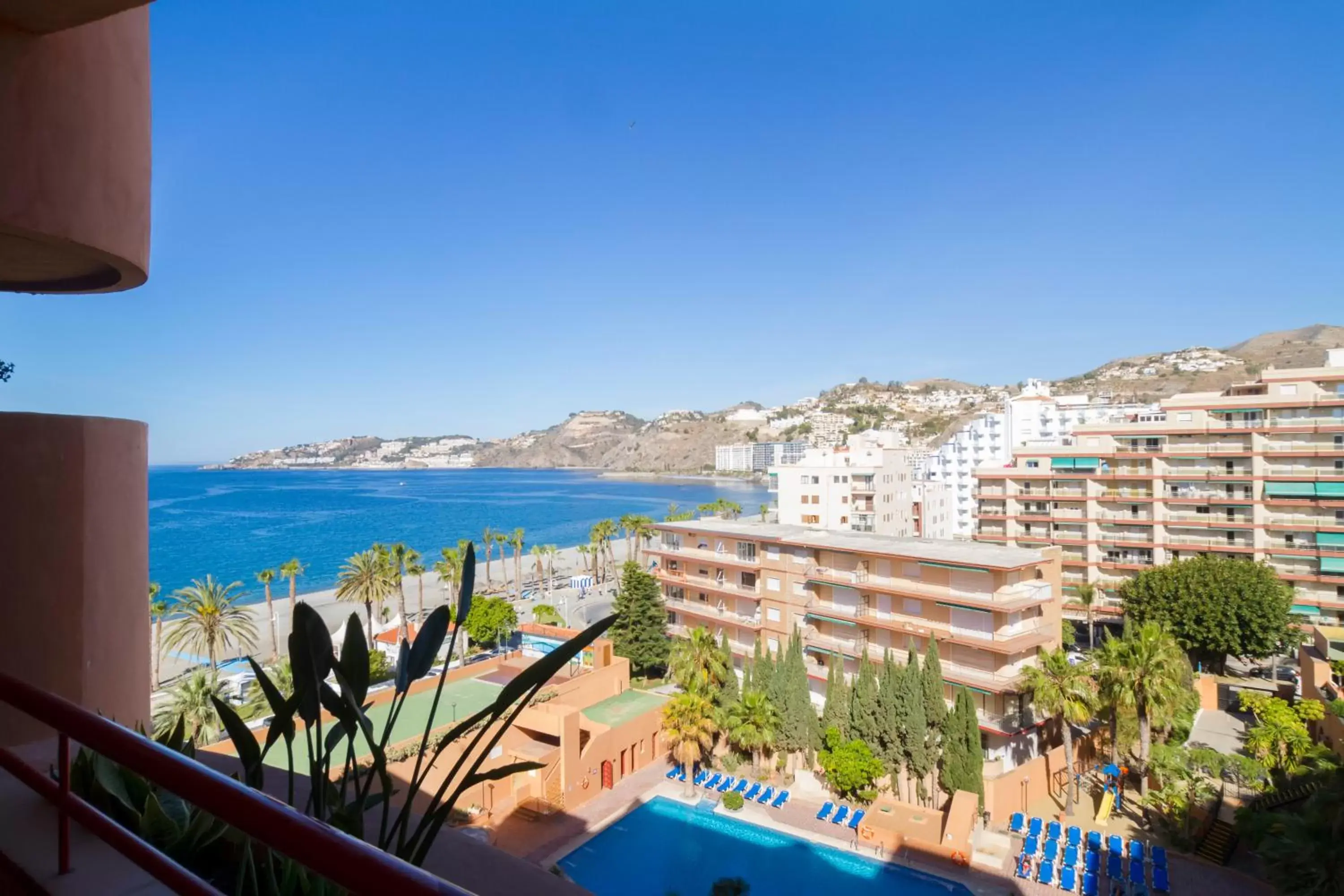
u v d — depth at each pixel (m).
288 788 5.86
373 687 39.19
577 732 32.84
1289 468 57.97
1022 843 28.75
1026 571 38.19
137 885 3.49
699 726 33.59
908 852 28.27
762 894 26.22
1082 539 65.12
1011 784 31.19
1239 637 47.59
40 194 6.60
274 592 93.50
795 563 45.44
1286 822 21.94
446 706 36.59
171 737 5.61
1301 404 57.91
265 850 4.35
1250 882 25.50
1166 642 31.67
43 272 8.34
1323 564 55.03
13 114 6.40
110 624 7.46
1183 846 27.73
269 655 62.09
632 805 32.25
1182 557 60.44
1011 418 100.38
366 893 1.76
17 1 5.91
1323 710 33.00
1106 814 30.28
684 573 53.34
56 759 5.34
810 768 35.53
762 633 46.97
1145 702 31.42
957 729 30.80
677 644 38.69
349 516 199.88
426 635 4.27
